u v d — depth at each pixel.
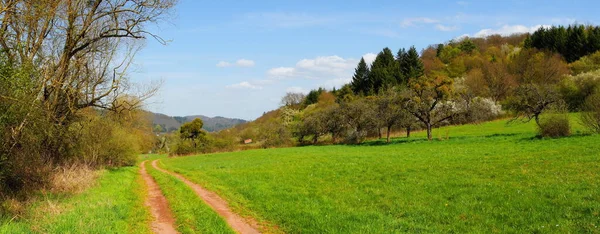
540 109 46.41
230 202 18.50
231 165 40.81
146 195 21.89
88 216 13.69
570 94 69.12
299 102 162.38
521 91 48.31
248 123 152.00
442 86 54.44
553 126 38.75
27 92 14.49
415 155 35.03
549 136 38.88
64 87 21.22
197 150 87.19
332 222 13.28
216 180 27.17
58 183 18.84
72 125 26.61
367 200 17.09
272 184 23.25
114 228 12.83
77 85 23.28
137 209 17.06
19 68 14.28
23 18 15.80
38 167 17.64
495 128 61.75
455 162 27.11
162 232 13.46
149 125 51.25
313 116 82.56
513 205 14.12
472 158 28.69
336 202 16.98
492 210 13.77
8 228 11.41
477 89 98.06
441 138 51.56
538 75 97.38
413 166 26.67
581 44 110.31
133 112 33.28
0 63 13.61
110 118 33.81
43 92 17.88
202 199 19.48
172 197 20.23
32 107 14.55
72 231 11.56
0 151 13.91
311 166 32.25
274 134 86.69
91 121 31.25
